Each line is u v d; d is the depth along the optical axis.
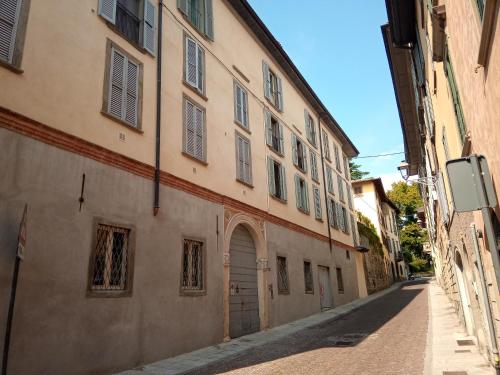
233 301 14.17
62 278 8.12
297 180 21.53
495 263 3.32
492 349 5.54
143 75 11.57
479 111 4.68
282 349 11.48
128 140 10.55
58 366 7.75
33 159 8.09
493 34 3.61
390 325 14.73
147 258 10.30
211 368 9.45
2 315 7.02
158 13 12.91
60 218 8.33
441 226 16.41
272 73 21.42
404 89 15.89
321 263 22.67
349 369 8.30
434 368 7.93
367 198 43.78
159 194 11.16
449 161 3.72
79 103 9.38
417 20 10.76
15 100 8.02
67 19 9.55
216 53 16.03
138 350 9.54
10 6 8.38
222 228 13.86
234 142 15.92
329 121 28.89
